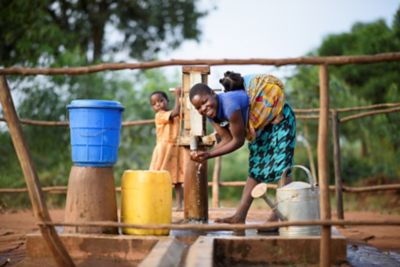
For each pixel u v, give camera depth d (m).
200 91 3.92
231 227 2.96
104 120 3.74
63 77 12.16
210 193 13.46
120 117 3.87
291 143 4.15
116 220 3.85
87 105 3.71
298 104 11.73
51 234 3.05
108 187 3.80
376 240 5.43
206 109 3.94
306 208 3.76
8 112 3.00
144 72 15.34
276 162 4.13
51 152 11.91
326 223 2.88
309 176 3.90
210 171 14.55
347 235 5.59
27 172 3.02
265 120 4.11
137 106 13.38
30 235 3.68
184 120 4.43
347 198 11.59
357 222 2.87
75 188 3.75
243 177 14.99
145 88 14.15
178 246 3.51
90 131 3.73
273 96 4.11
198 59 2.88
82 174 3.75
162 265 2.94
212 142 4.30
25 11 13.13
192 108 4.32
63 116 12.00
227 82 4.18
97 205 3.75
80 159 3.76
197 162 4.31
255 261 3.58
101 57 16.53
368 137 11.98
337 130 6.13
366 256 4.07
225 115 3.96
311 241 3.58
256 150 4.24
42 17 13.18
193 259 3.16
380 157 12.15
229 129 4.14
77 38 15.22
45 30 12.81
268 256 3.58
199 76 4.41
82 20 16.06
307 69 12.29
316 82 11.91
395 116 11.69
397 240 5.43
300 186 3.81
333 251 3.55
